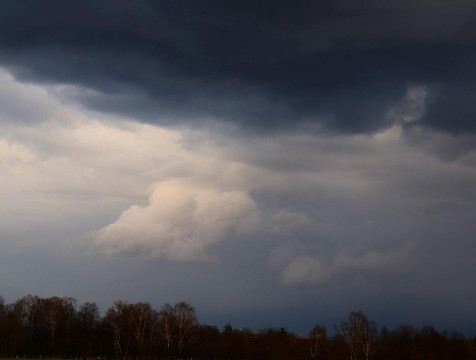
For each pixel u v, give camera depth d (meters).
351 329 188.50
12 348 192.12
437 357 180.75
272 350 197.25
